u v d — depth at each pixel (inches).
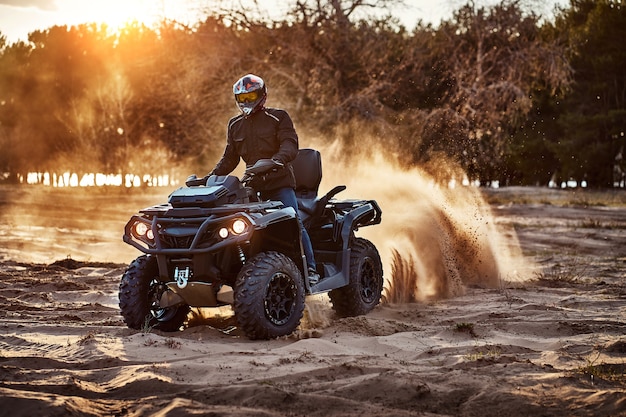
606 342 231.9
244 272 253.4
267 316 253.0
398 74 1331.2
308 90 1284.4
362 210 315.0
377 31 1338.6
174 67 1409.9
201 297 257.0
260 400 163.9
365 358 215.0
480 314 305.4
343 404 162.4
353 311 309.4
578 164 2554.1
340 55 1315.2
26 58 3304.6
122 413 159.3
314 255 305.3
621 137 2516.0
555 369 196.1
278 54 1333.7
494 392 169.5
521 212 1210.6
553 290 398.6
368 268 320.2
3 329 260.4
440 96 1370.6
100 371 195.0
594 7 2773.1
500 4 1301.7
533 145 2549.2
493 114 1268.5
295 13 1310.3
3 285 382.0
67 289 379.9
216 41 1342.3
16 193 1966.0
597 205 1451.8
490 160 1368.1
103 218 1065.5
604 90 2637.8
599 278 463.2
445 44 1320.1
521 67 1314.0
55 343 235.5
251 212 254.5
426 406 164.9
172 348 229.5
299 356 217.3
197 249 250.4
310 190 297.0
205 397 169.2
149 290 271.0
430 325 289.1
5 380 183.8
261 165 265.9
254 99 276.5
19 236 751.7
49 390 174.7
